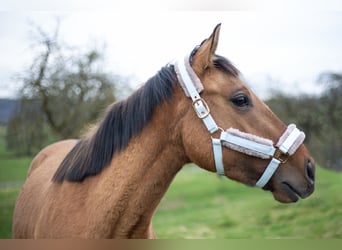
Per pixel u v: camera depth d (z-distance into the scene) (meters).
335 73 10.70
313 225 5.93
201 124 1.96
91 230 1.96
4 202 7.32
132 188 1.97
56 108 9.21
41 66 8.61
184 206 7.75
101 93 9.21
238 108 1.95
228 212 7.11
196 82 1.97
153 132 2.00
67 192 2.11
